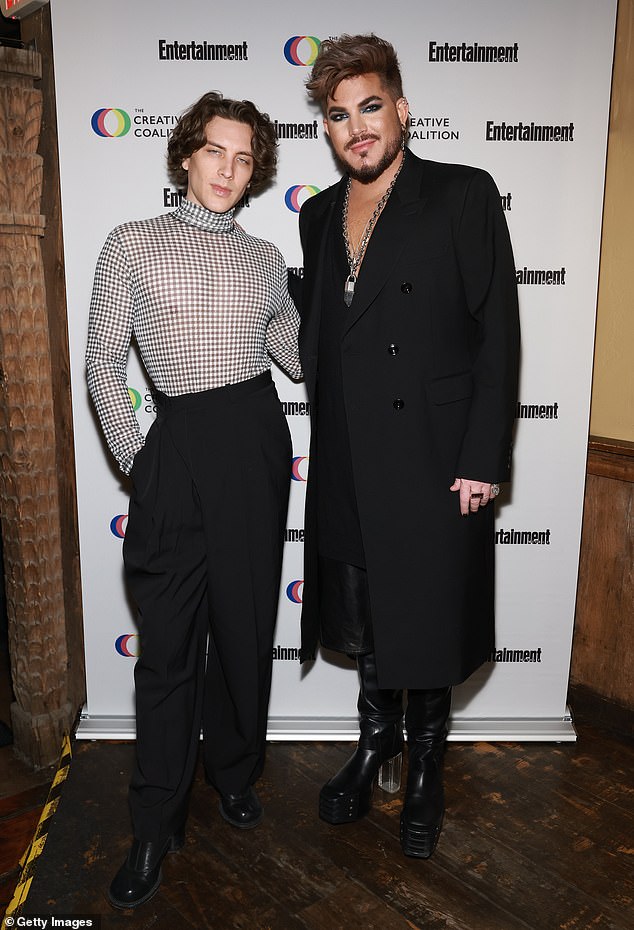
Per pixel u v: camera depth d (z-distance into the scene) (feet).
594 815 6.80
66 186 6.83
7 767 7.75
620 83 7.41
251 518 5.88
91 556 7.55
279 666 7.86
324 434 6.25
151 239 5.61
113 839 6.49
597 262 7.08
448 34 6.68
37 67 6.59
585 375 7.29
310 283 6.16
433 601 6.00
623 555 7.86
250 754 6.48
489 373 5.67
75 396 7.27
